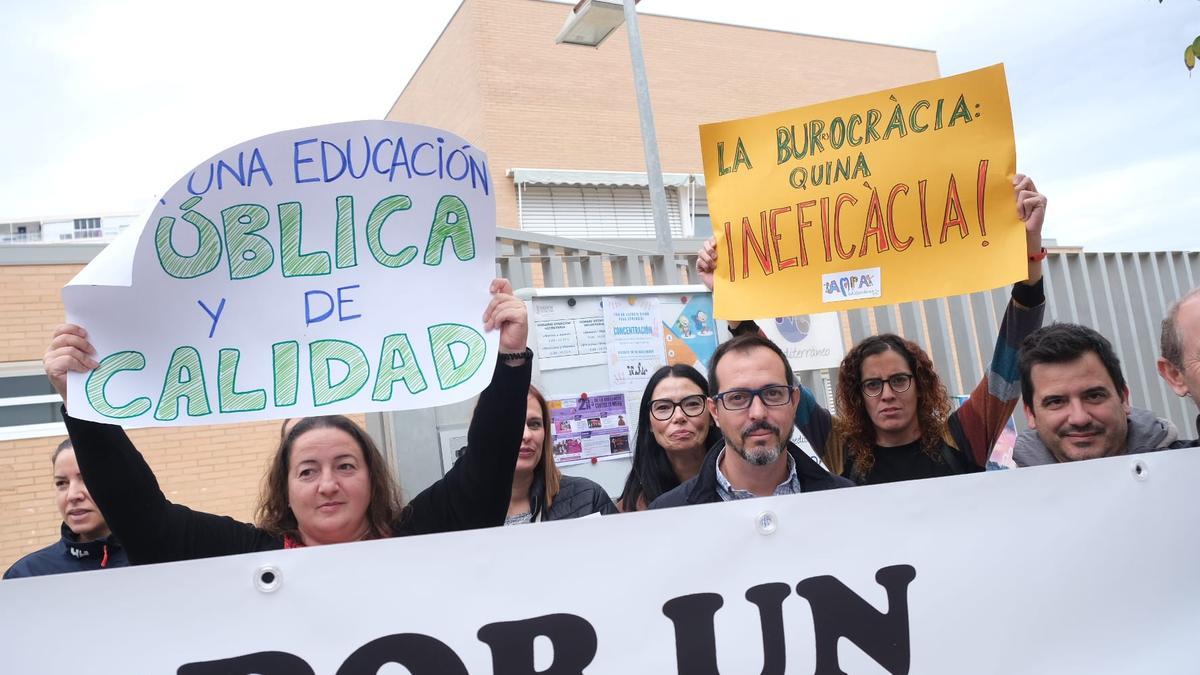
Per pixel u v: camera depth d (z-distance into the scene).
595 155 16.52
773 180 2.80
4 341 7.28
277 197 1.87
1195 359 2.13
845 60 19.84
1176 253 6.83
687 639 1.71
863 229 2.70
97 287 1.75
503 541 1.66
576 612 1.67
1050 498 1.93
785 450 2.39
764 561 1.77
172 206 1.81
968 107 2.63
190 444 8.09
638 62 6.14
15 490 7.42
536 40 16.44
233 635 1.54
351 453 2.03
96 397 1.73
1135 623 1.93
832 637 1.78
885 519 1.85
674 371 3.18
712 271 2.98
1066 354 2.31
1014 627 1.86
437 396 1.85
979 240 2.59
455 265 1.93
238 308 1.83
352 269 1.89
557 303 4.16
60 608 1.49
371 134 1.90
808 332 4.92
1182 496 2.01
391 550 1.61
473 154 1.93
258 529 2.11
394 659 1.59
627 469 4.20
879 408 2.90
